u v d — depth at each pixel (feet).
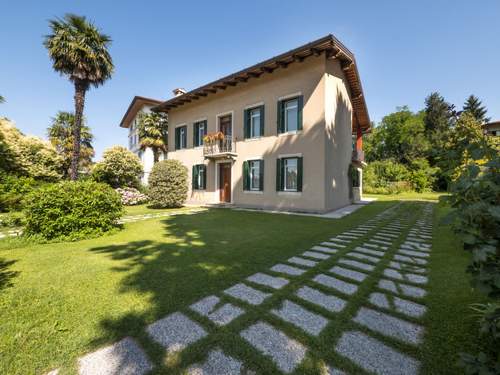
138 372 4.82
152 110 54.24
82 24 38.14
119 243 16.08
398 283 9.21
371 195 70.33
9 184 36.22
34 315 7.07
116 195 20.90
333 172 34.86
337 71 36.22
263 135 37.96
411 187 76.07
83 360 5.20
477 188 4.16
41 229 16.98
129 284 9.29
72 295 8.38
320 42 29.25
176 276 10.09
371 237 17.15
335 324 6.51
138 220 26.50
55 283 9.43
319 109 32.35
